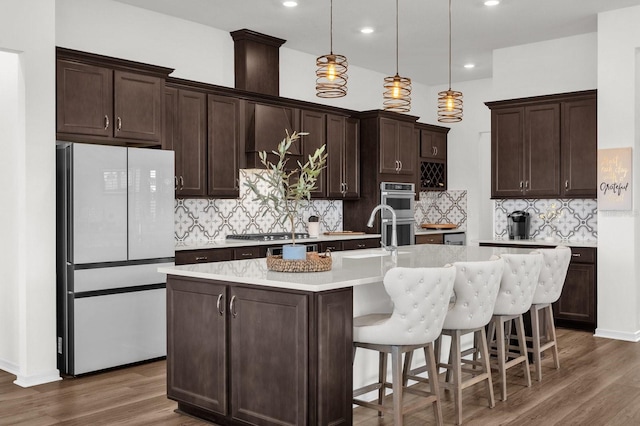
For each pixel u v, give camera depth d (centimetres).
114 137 477
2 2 413
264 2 538
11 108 444
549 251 429
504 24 603
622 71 561
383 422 350
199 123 572
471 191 870
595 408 372
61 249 448
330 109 704
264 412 317
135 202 473
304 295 298
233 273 341
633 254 557
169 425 346
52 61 438
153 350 488
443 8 552
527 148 653
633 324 558
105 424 347
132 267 471
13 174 442
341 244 679
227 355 334
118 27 541
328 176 705
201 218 615
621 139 563
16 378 439
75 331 440
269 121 631
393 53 713
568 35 644
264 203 353
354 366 367
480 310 354
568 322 612
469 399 391
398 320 307
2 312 461
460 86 879
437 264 387
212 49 614
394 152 758
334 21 591
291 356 304
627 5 550
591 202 641
